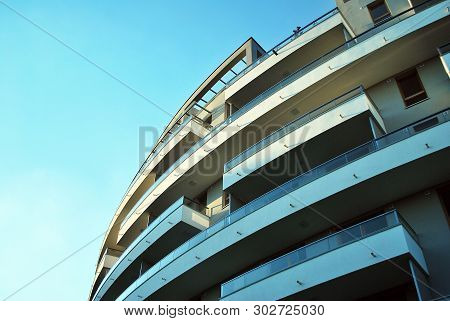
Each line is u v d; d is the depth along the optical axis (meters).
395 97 17.50
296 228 16.23
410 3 19.30
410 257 11.90
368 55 17.78
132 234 28.86
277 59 23.12
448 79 16.50
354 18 21.19
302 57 22.53
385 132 16.53
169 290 19.80
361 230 13.20
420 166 13.65
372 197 14.77
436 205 13.84
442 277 12.44
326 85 19.19
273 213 16.38
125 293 22.91
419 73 17.42
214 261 18.02
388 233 12.52
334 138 16.94
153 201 25.31
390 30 17.62
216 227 18.56
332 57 19.19
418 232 13.68
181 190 24.34
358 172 14.57
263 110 20.78
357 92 16.94
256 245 17.12
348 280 12.98
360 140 16.81
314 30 22.16
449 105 15.81
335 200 15.02
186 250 19.36
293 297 13.86
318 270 13.48
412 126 14.26
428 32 16.81
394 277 12.66
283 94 20.28
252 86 24.17
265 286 14.54
